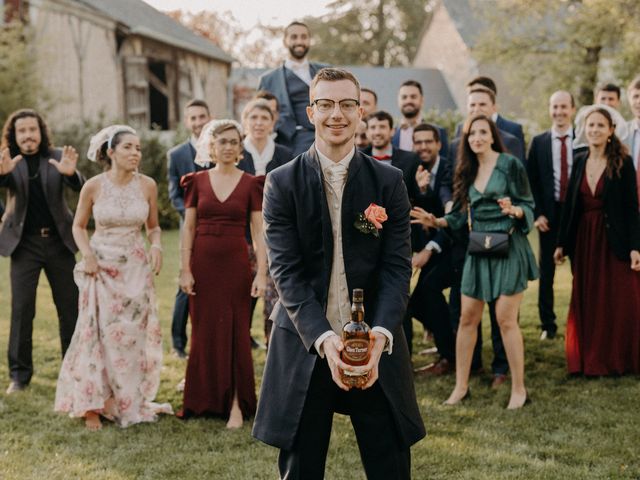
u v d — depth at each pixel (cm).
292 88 662
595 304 521
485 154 472
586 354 522
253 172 559
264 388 277
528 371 539
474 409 460
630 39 1534
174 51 2172
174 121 2178
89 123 1589
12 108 1592
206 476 370
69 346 497
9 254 512
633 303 518
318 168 268
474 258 469
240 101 2795
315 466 271
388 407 269
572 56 1727
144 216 468
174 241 1356
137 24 2033
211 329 452
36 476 369
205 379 454
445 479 360
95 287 455
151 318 473
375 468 273
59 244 531
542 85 1894
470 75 2767
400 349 274
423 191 530
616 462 374
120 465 383
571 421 432
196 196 461
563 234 534
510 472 363
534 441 404
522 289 459
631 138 588
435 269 531
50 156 533
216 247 450
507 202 451
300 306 262
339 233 271
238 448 409
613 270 518
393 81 3009
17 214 518
